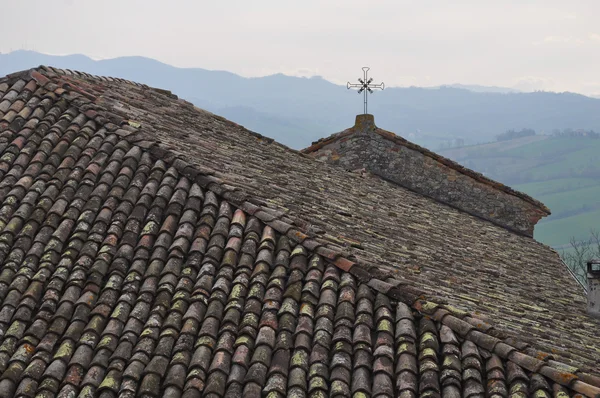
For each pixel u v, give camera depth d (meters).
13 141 10.16
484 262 13.04
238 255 8.20
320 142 19.20
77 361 6.89
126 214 8.80
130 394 6.55
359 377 6.73
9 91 11.45
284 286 7.77
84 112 10.84
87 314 7.46
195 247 8.23
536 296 11.91
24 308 7.51
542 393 6.55
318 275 7.89
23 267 8.04
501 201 19.17
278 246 8.32
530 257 16.23
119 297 7.69
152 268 7.96
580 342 9.58
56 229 8.60
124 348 7.00
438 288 9.33
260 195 9.95
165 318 7.39
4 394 6.60
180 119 14.13
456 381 6.70
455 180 19.02
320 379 6.70
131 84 16.02
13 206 8.98
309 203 11.31
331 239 8.97
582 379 6.74
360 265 8.05
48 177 9.46
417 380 6.76
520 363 6.88
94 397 6.60
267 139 16.33
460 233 15.28
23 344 7.09
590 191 122.31
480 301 9.56
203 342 7.01
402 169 18.86
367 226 11.62
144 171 9.55
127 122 10.77
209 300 7.55
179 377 6.68
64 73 13.18
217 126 15.36
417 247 11.66
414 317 7.45
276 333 7.18
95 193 9.10
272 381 6.63
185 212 8.80
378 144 18.89
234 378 6.65
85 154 9.85
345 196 13.59
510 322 8.98
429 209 16.81
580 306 12.72
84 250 8.22
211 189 9.20
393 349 7.07
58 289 7.75
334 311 7.49
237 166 11.73
